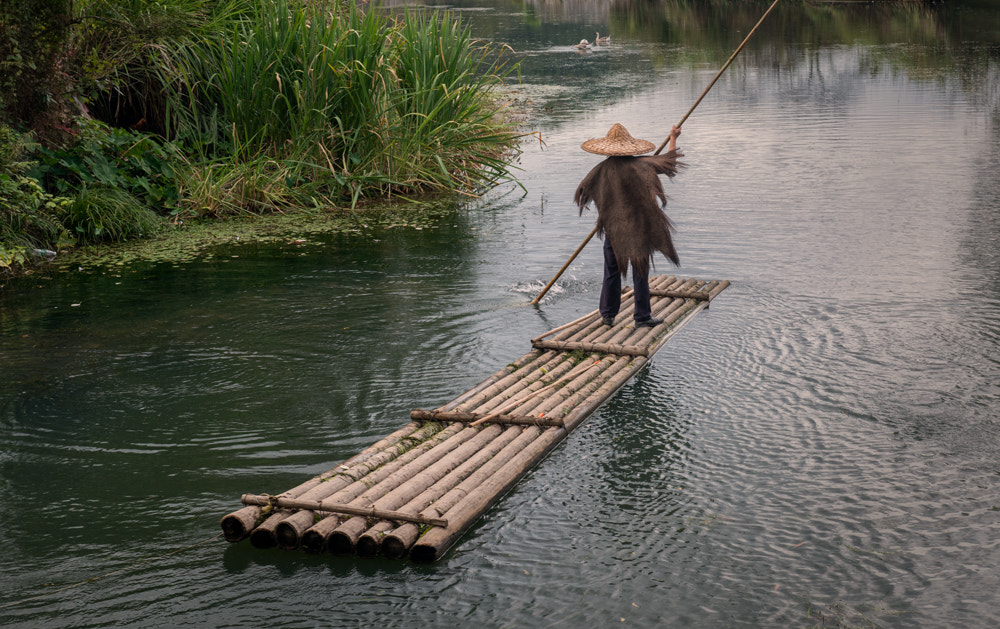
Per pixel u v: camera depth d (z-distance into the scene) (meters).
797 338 6.36
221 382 5.88
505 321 6.95
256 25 11.16
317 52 11.27
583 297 7.49
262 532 4.08
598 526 4.17
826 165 12.20
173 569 3.94
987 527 4.02
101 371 6.10
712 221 9.72
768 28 29.61
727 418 5.21
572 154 13.49
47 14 9.23
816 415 5.18
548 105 17.47
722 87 19.31
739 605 3.58
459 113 12.50
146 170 10.41
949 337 6.22
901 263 7.98
